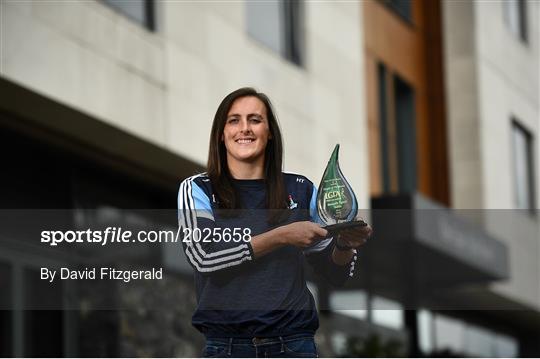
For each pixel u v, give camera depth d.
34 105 12.82
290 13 16.83
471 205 21.84
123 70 13.73
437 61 22.50
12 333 12.84
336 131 17.34
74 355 13.16
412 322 17.97
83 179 14.38
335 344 15.93
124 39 13.80
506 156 22.77
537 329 22.41
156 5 14.45
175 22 14.63
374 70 20.58
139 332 13.48
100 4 13.51
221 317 5.62
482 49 22.41
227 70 15.38
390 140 20.98
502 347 22.12
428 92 22.45
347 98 17.78
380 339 17.11
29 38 12.41
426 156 22.16
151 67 14.14
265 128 5.79
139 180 15.09
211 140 5.79
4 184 13.23
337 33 17.78
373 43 20.59
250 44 15.88
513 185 22.94
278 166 5.79
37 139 13.68
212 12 15.23
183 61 14.65
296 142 16.36
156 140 14.11
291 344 5.61
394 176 21.12
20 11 12.33
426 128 22.33
